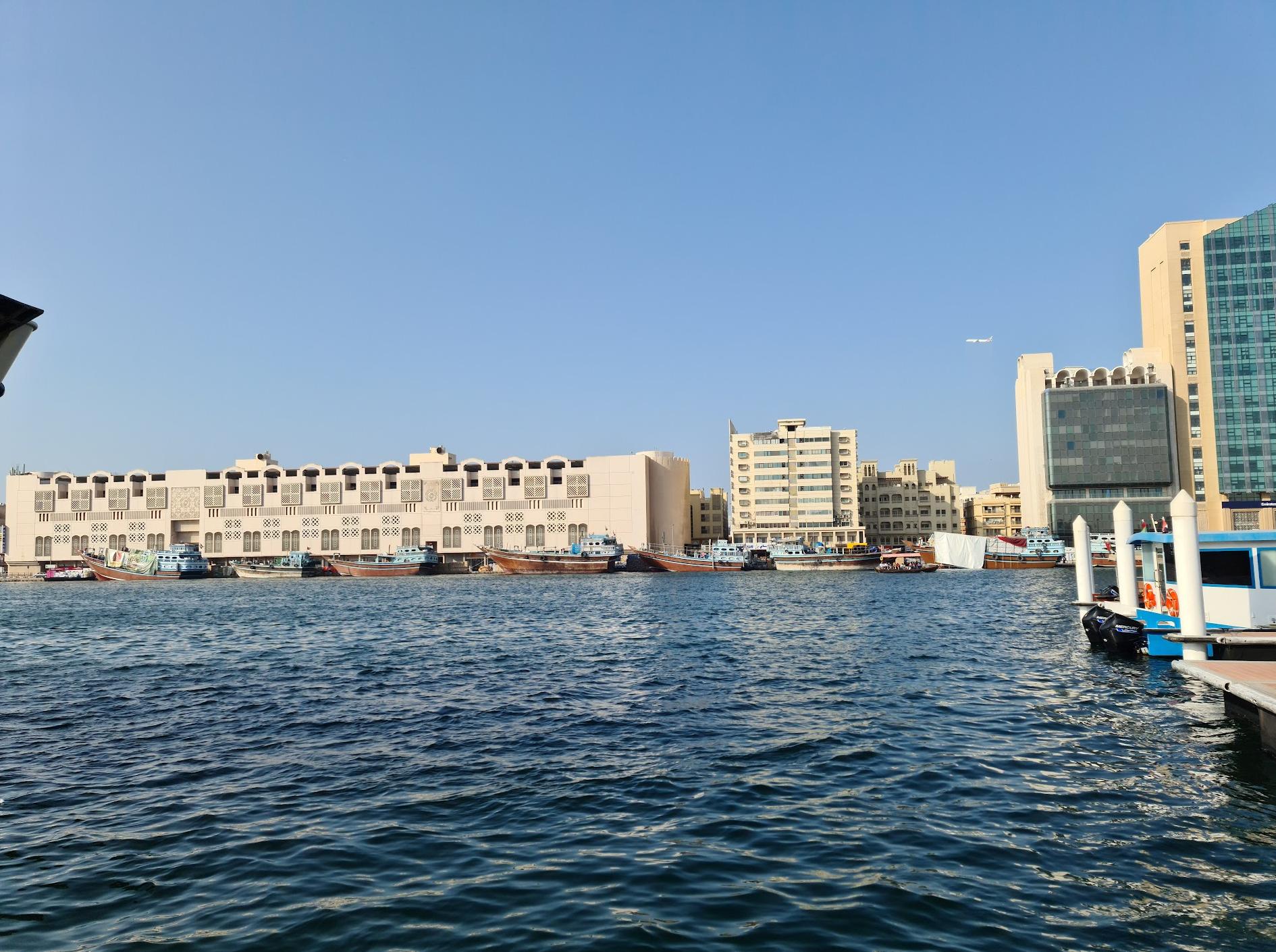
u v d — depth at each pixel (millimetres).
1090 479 151500
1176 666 22969
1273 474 140625
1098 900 10781
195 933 10117
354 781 16656
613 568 152625
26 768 18016
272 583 143250
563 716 22938
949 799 14961
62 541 178125
